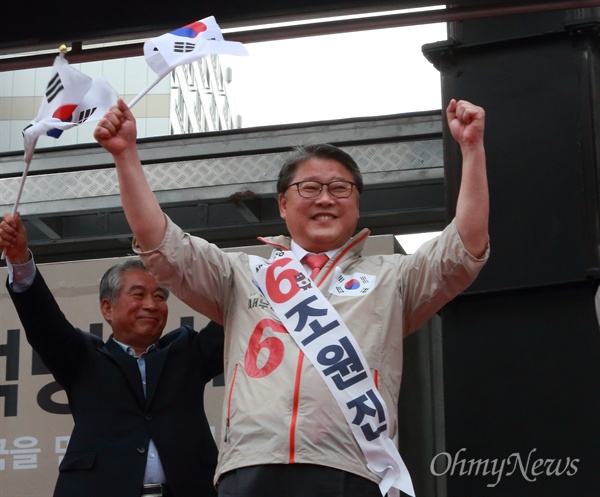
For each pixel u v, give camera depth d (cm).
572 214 557
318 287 403
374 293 400
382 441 376
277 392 379
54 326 488
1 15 575
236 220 702
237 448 378
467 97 589
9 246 466
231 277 417
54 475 655
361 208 695
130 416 488
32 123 434
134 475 473
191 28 432
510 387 552
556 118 571
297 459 369
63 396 665
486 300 564
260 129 677
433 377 720
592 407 539
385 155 657
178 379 498
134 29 565
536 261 559
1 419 666
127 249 752
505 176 574
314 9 553
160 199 682
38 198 695
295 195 423
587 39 571
